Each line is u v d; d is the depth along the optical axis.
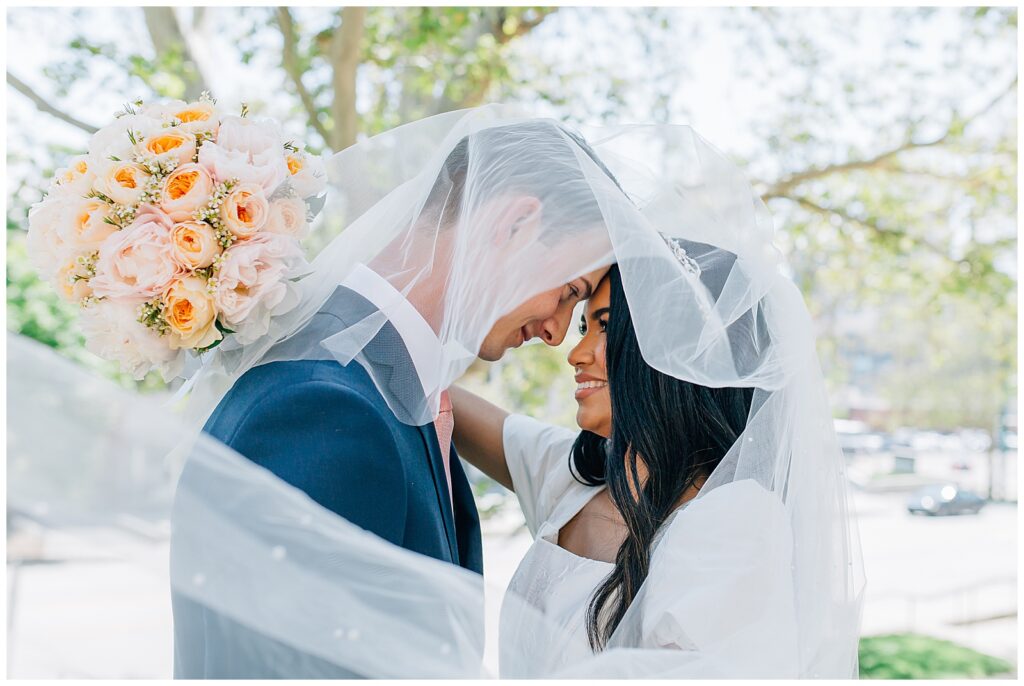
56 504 0.97
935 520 14.95
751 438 1.48
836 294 11.35
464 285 1.41
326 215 1.64
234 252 1.30
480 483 6.38
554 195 1.44
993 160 8.13
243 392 1.35
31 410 0.97
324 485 1.22
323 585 1.08
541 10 6.69
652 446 1.52
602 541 1.64
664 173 1.61
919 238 8.31
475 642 1.16
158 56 6.00
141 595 1.03
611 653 1.26
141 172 1.30
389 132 1.67
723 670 1.24
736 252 1.53
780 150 8.12
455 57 6.55
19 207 6.25
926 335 13.46
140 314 1.28
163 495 1.02
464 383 5.91
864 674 6.07
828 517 1.50
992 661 6.48
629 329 1.56
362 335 1.38
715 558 1.34
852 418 26.22
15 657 0.98
